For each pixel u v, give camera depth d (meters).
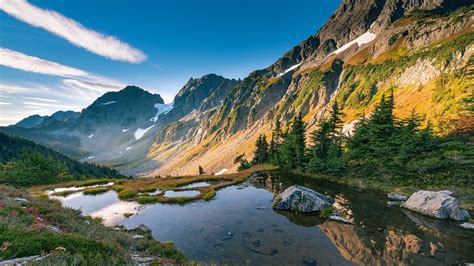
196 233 22.14
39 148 186.62
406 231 20.95
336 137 57.66
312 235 20.73
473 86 56.72
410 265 15.50
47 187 50.53
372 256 16.78
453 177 32.88
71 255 9.11
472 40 122.06
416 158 39.88
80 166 178.75
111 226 24.41
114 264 9.84
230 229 22.83
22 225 11.95
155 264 11.64
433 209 24.42
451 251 17.28
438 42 165.00
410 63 161.50
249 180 47.00
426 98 119.38
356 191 35.19
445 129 50.69
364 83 193.75
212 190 39.31
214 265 13.80
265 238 20.36
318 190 35.91
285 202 28.78
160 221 26.03
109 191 43.50
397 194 31.94
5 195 21.86
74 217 19.61
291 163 55.81
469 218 23.56
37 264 7.59
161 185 46.69
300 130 57.78
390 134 49.72
